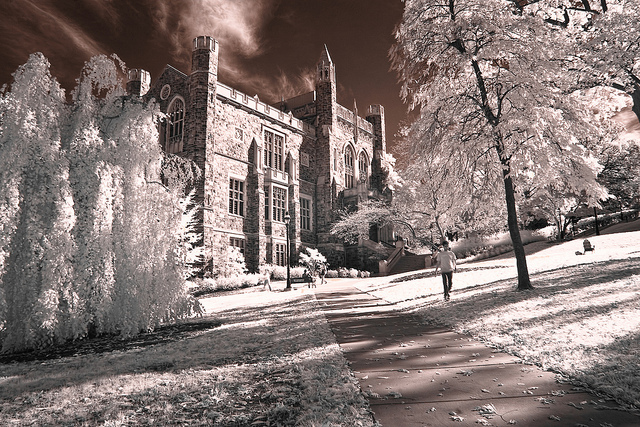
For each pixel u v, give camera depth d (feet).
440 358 17.70
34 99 29.58
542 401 11.87
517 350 17.80
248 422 11.26
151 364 19.70
